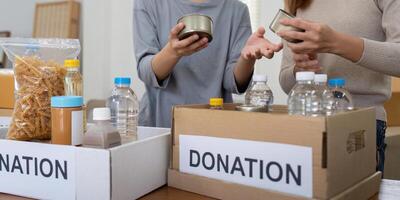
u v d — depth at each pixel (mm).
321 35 906
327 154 648
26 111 856
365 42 980
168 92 1376
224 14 1416
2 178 812
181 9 1383
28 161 780
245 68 1240
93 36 3906
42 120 868
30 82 869
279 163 697
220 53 1399
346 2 1210
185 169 822
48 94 877
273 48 1034
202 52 1367
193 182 804
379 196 804
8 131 894
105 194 699
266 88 1055
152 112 1411
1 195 809
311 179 665
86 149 711
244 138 735
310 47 928
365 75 1193
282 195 689
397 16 1084
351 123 728
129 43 3859
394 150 2115
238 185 740
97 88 3953
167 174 850
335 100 925
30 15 4000
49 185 761
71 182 734
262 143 713
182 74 1368
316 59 1103
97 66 3939
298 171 677
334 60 1226
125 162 724
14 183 800
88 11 3859
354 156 744
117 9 3887
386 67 993
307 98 860
